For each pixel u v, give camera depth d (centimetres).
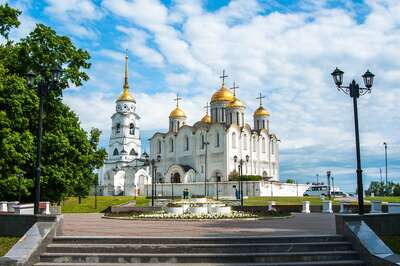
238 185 8394
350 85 2017
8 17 3197
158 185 9525
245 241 1697
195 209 3588
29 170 3366
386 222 1858
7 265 1412
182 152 10212
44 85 2081
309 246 1662
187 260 1566
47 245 1662
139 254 1588
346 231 1734
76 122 3881
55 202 3916
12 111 2988
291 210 4494
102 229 2208
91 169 4331
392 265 1364
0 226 1919
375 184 11312
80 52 3688
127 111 11738
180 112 10994
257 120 10969
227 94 10294
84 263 1565
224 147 9438
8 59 3309
